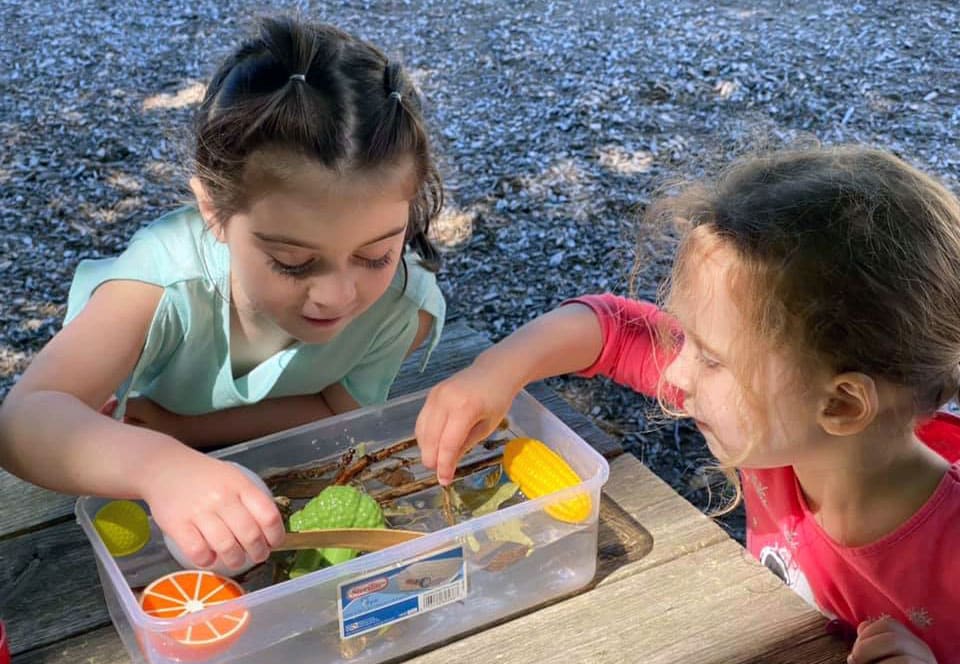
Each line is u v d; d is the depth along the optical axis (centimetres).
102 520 119
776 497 150
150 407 175
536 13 617
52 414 127
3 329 329
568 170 429
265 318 163
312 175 127
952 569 130
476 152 445
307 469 136
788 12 606
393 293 171
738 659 114
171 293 152
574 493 120
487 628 119
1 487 144
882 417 126
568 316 157
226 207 136
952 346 124
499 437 144
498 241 382
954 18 587
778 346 119
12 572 128
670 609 121
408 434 146
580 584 125
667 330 154
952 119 455
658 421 288
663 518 137
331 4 623
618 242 377
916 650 114
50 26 596
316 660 112
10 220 393
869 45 546
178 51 557
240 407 177
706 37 565
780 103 476
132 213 400
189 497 111
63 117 479
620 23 595
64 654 117
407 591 113
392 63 145
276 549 114
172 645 104
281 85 130
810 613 121
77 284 165
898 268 119
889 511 133
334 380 182
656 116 471
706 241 124
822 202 122
